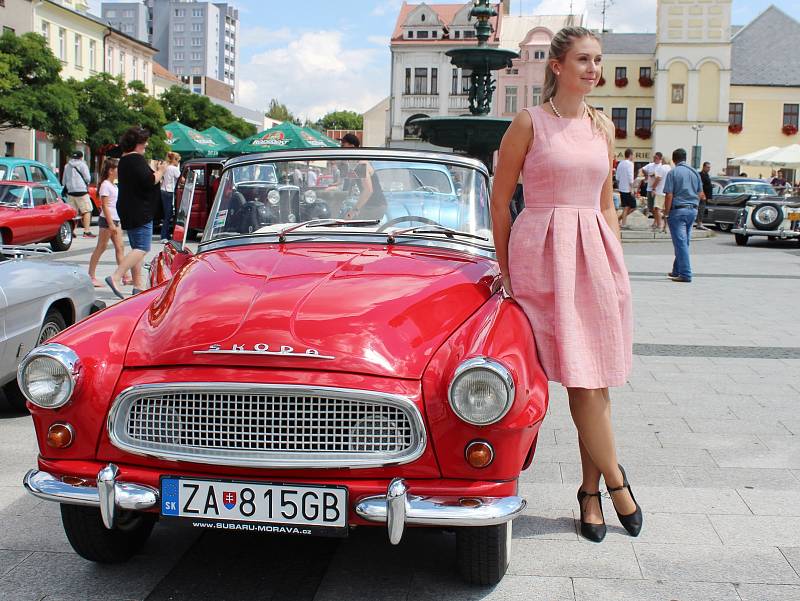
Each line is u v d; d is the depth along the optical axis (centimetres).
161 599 344
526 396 315
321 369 317
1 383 549
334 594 349
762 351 830
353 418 316
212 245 456
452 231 445
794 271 1580
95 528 357
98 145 3706
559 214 375
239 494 317
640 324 978
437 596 347
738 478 482
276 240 447
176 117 6053
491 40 6869
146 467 328
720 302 1158
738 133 6062
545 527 416
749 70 6109
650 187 2530
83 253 1677
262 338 326
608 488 402
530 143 384
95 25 5619
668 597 345
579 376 365
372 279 376
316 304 347
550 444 546
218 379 317
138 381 328
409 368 320
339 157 471
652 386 692
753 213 2209
